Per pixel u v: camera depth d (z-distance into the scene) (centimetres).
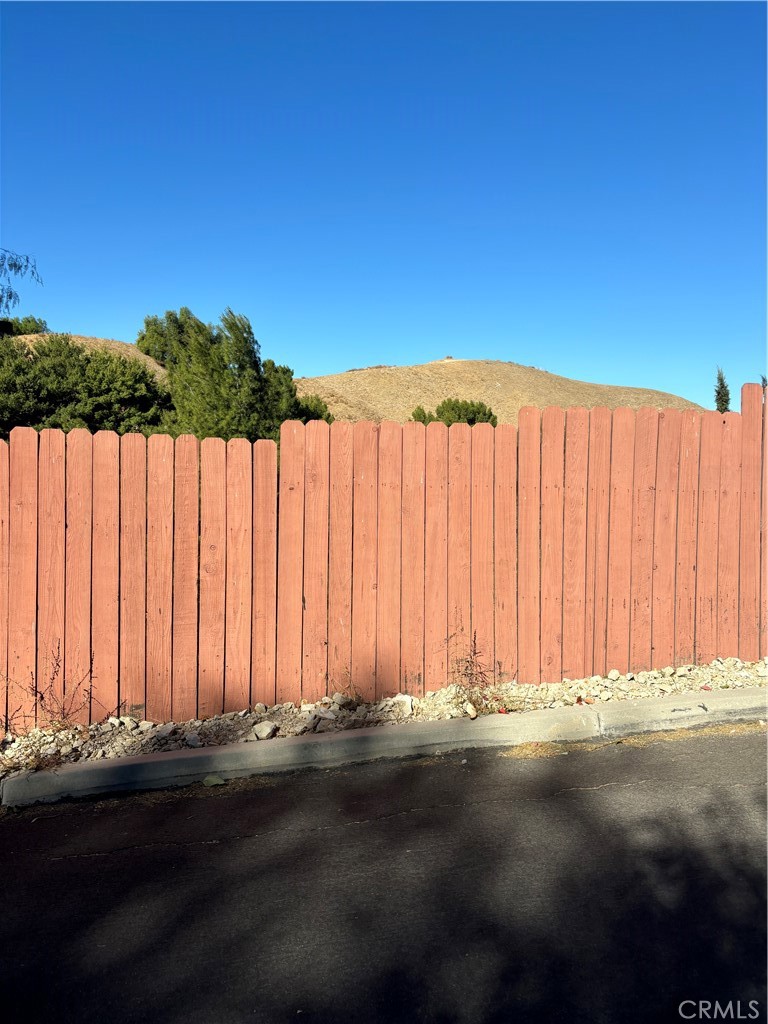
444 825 344
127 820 354
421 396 4903
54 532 427
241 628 454
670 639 543
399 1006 226
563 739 452
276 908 277
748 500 560
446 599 490
